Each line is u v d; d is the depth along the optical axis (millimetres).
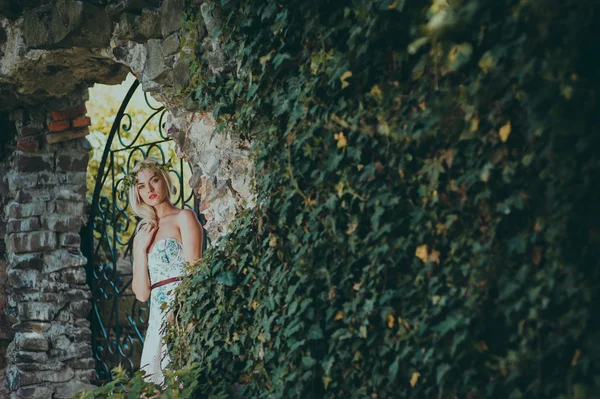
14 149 6980
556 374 2684
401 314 3219
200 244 4949
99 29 5348
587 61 2635
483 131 2918
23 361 6684
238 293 4230
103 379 7023
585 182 2592
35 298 6773
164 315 4848
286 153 3826
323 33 3672
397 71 3307
